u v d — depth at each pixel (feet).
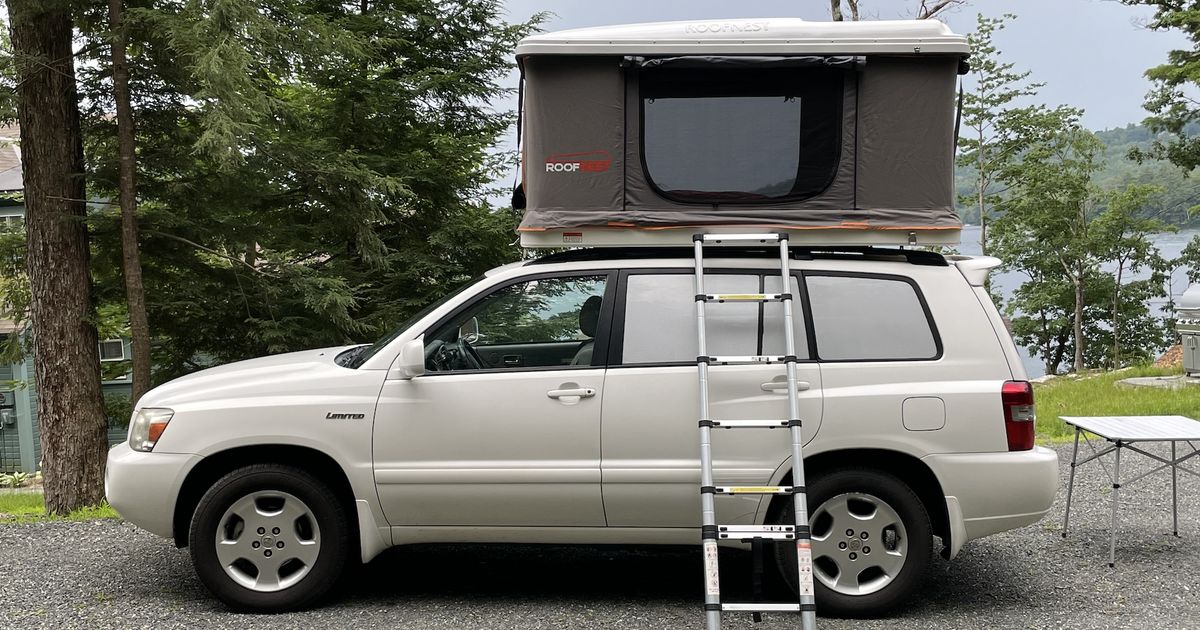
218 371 16.61
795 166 15.80
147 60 32.50
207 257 37.78
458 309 15.75
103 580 17.56
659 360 15.25
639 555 19.26
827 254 15.84
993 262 15.74
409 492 15.21
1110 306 110.22
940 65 15.69
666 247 16.26
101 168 32.48
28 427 65.21
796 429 13.98
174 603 16.10
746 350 15.17
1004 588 16.72
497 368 15.42
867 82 15.71
